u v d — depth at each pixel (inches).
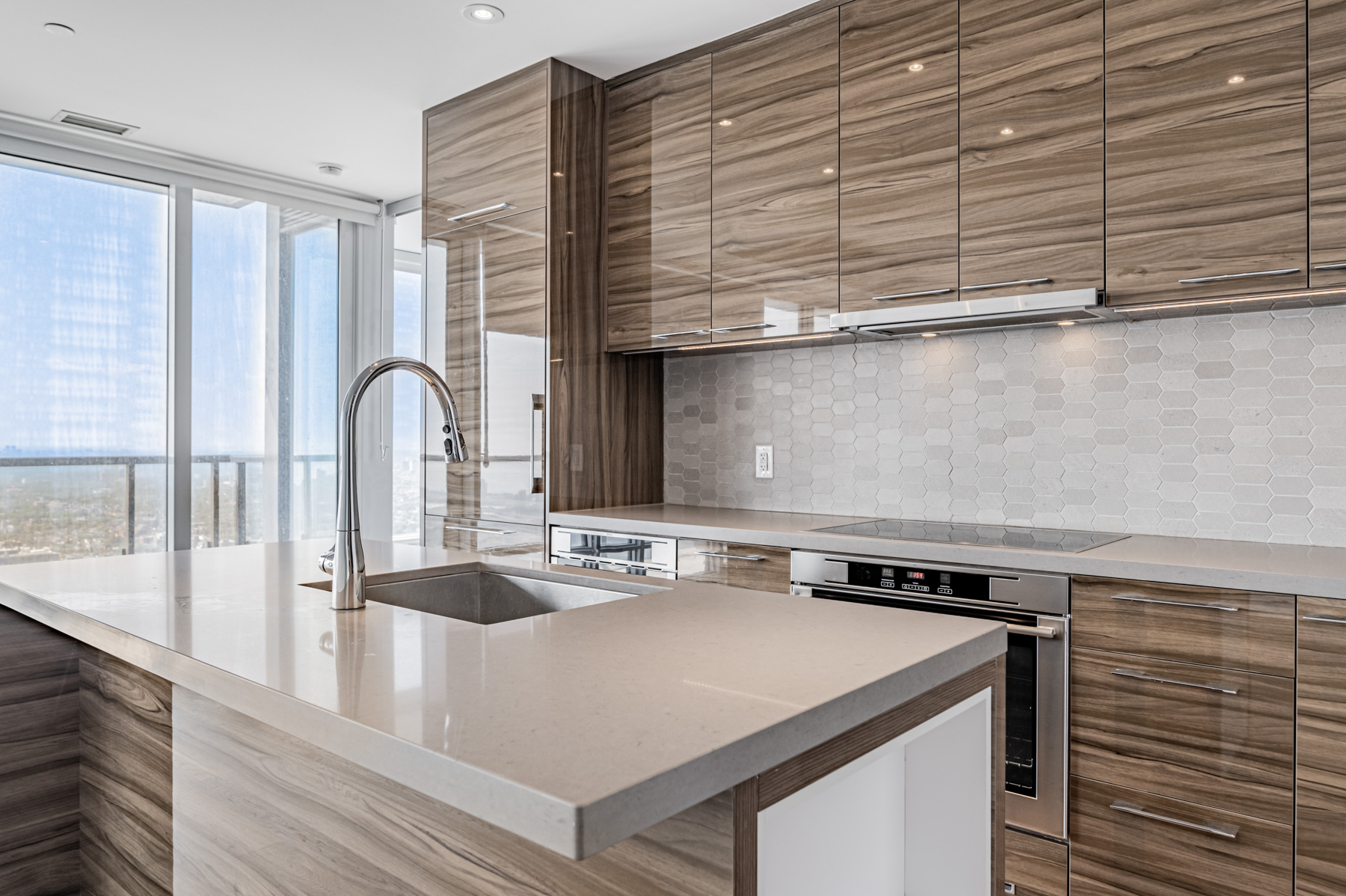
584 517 123.6
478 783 29.1
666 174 126.7
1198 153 83.0
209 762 55.5
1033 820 83.5
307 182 179.9
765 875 41.7
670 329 126.3
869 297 105.3
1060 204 91.2
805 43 111.5
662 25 115.5
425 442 146.9
